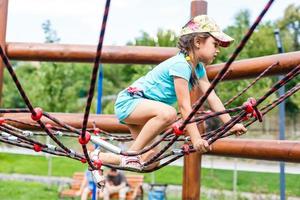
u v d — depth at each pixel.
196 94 3.64
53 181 14.30
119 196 10.34
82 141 2.36
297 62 3.30
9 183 13.55
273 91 2.30
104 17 1.84
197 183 3.93
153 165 2.77
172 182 14.53
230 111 2.40
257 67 3.54
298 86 2.56
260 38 19.77
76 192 10.98
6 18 4.20
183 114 2.65
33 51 4.14
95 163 2.55
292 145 3.44
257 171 15.56
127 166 2.62
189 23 2.78
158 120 2.66
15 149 21.53
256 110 2.40
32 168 16.97
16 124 4.07
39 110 2.25
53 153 2.60
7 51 4.16
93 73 2.00
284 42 21.48
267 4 1.75
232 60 2.00
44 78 21.17
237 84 13.25
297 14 22.09
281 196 5.84
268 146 3.54
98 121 4.04
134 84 2.86
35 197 11.17
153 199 10.42
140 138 2.69
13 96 25.75
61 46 4.14
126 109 2.78
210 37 2.71
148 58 4.02
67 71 23.08
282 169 5.87
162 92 2.76
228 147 3.78
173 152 2.60
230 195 11.65
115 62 4.10
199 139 2.54
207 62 2.76
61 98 21.36
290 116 19.78
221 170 15.67
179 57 2.76
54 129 3.07
